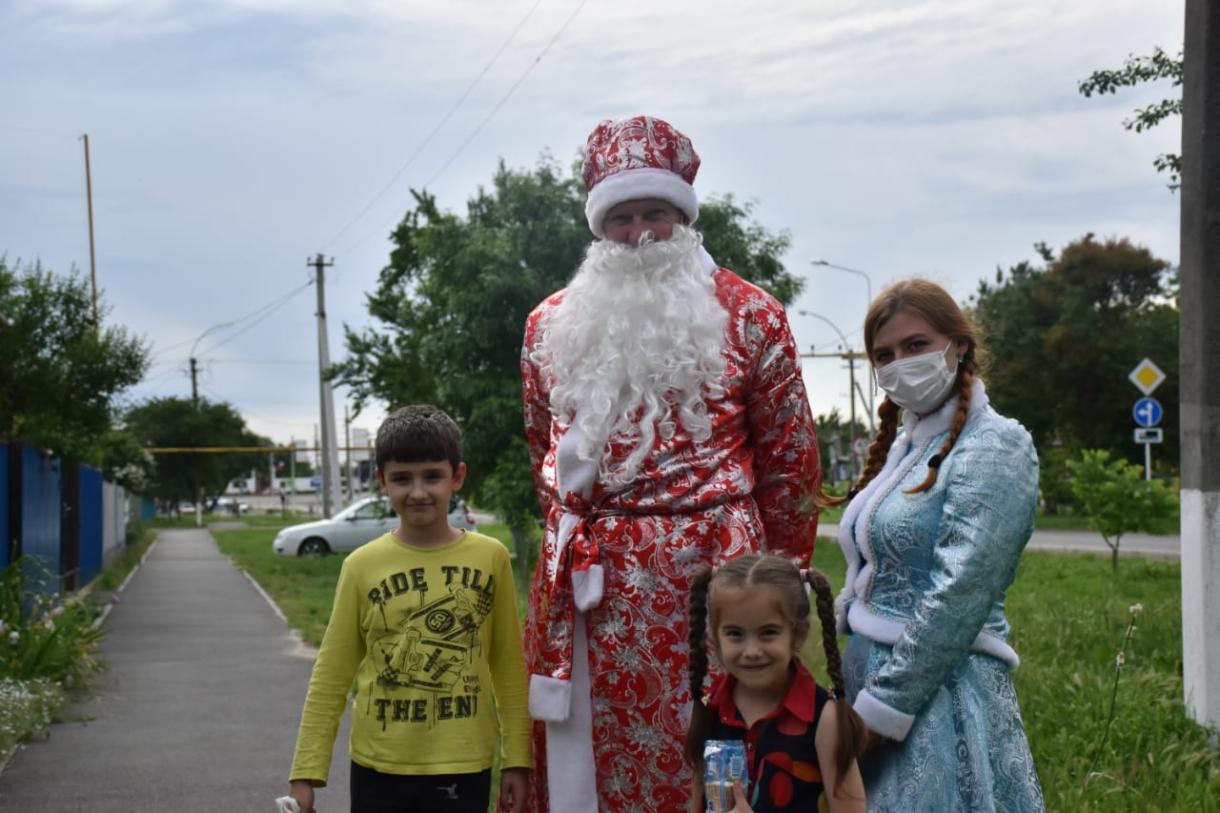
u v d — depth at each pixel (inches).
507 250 761.0
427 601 143.0
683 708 135.2
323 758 143.1
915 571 124.8
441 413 146.9
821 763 111.7
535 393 151.8
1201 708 245.1
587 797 137.6
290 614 620.1
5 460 495.2
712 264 148.7
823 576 118.6
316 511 3250.5
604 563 136.9
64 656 370.9
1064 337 1727.4
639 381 138.7
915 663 119.3
